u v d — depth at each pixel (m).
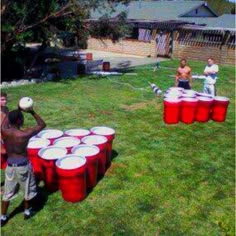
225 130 10.35
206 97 10.95
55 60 21.88
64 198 6.27
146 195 6.62
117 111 11.76
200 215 6.11
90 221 5.80
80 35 17.64
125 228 5.68
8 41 15.11
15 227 5.58
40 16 15.03
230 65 23.66
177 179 7.28
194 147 8.98
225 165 8.03
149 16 31.77
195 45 25.14
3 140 5.36
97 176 7.09
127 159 8.05
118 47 29.03
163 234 5.57
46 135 7.21
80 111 11.59
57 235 5.46
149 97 13.75
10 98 12.84
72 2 15.42
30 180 5.46
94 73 18.48
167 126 10.45
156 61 24.61
